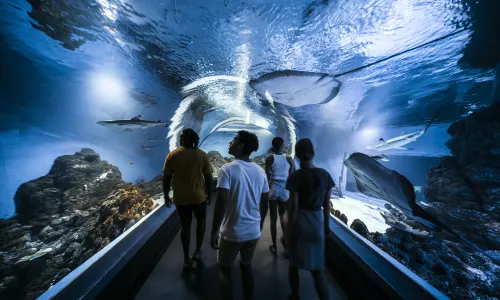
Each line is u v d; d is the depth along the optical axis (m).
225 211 1.60
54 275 5.29
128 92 7.16
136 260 2.10
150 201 4.98
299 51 3.02
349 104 5.32
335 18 2.38
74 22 4.02
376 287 1.69
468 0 2.11
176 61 3.97
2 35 6.87
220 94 5.77
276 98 4.77
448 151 15.78
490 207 5.56
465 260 3.76
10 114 10.23
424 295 1.52
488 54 3.10
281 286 2.21
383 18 2.35
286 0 2.21
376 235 3.67
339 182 9.44
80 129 11.09
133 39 3.65
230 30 2.81
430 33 2.59
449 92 5.03
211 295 2.03
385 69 3.54
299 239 1.51
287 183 1.62
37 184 8.51
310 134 8.02
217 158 10.49
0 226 7.01
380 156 6.33
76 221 7.42
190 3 2.44
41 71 9.16
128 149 11.07
